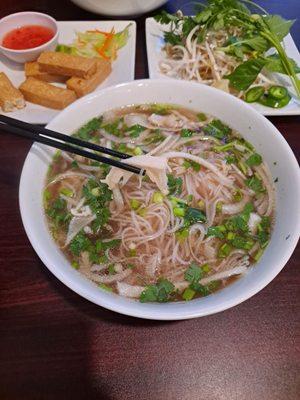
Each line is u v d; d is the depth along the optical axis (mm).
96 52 428
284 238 236
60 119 297
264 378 235
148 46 426
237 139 310
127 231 278
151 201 289
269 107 369
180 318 208
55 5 482
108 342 248
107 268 259
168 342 247
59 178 297
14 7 479
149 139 320
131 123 325
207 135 316
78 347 246
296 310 258
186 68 415
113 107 325
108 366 240
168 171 296
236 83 382
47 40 432
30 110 381
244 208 282
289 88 391
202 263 262
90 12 462
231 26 423
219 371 237
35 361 242
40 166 281
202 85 314
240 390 232
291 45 421
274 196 275
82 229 276
